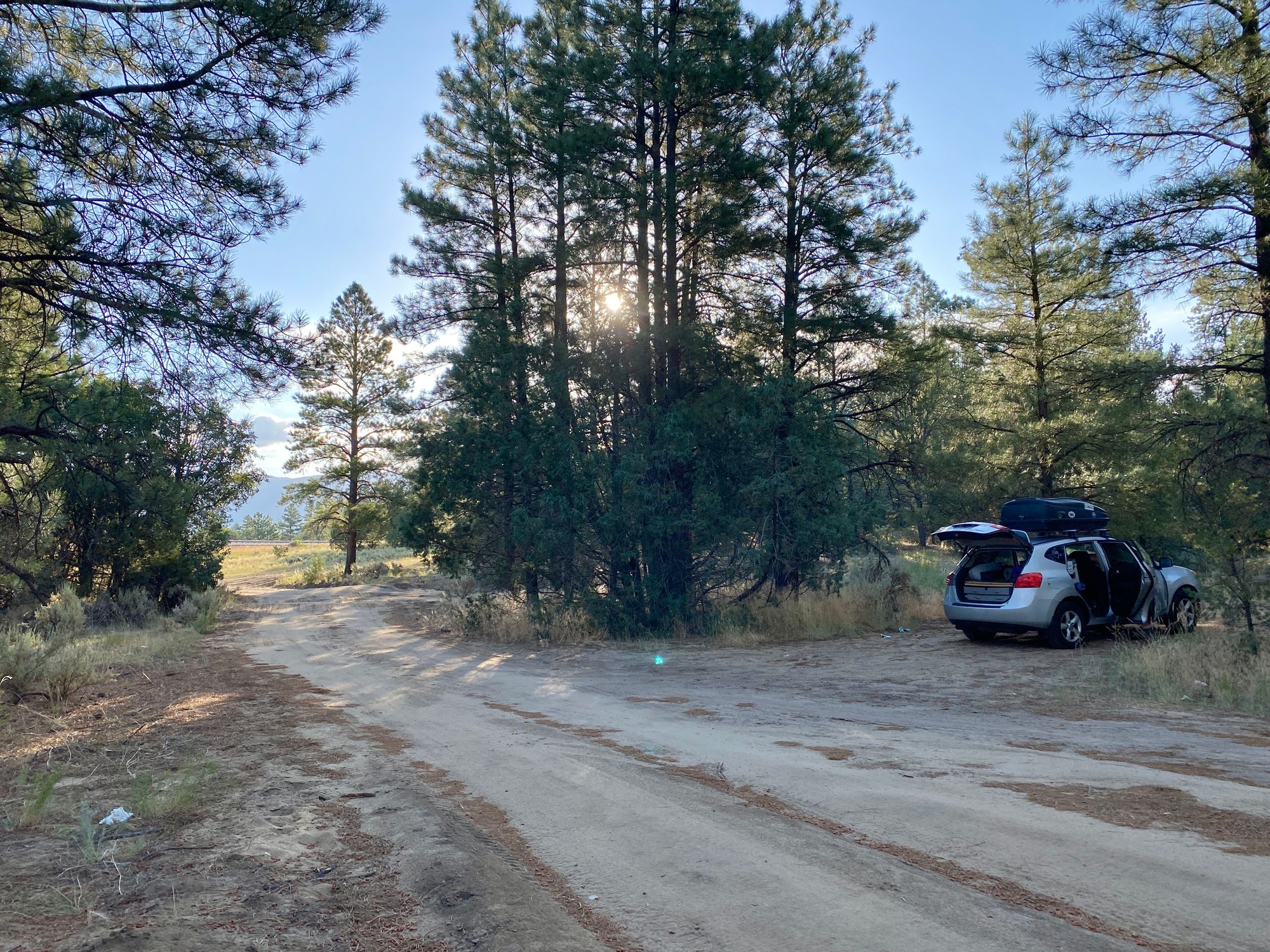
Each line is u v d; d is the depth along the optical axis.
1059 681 9.01
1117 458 17.11
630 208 15.47
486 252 20.72
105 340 9.00
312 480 42.72
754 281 17.48
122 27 8.46
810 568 15.41
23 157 8.24
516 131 19.16
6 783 5.41
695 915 3.25
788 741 6.45
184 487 17.09
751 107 16.47
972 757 5.75
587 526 15.34
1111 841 3.92
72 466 15.12
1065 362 18.12
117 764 5.90
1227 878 3.44
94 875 3.67
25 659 8.68
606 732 7.05
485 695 9.48
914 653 11.64
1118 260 12.30
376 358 42.06
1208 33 11.64
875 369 17.98
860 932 3.04
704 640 14.52
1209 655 9.22
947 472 17.62
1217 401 14.14
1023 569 11.23
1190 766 5.38
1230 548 9.81
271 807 4.78
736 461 15.45
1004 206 19.00
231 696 9.23
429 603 27.17
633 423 15.87
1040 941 2.94
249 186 8.80
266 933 3.10
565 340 16.33
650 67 15.05
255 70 8.77
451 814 4.61
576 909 3.36
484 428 16.69
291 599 30.52
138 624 20.47
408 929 3.17
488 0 20.67
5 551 17.00
